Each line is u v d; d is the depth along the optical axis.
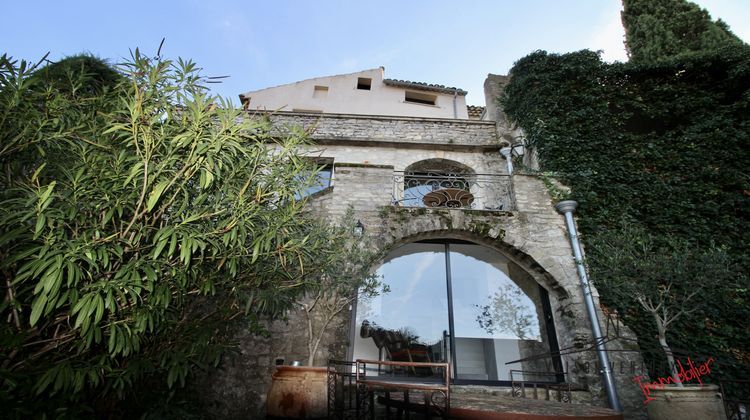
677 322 5.37
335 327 5.14
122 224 2.86
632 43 12.98
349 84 16.28
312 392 3.92
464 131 9.35
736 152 6.88
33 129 2.78
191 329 3.51
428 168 8.88
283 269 3.86
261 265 3.66
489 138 9.20
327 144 8.89
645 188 6.73
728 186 6.57
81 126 2.98
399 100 15.75
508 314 6.04
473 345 5.81
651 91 8.11
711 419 3.37
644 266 4.25
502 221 6.14
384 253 5.75
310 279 4.45
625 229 5.38
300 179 3.94
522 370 5.67
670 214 6.41
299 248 3.73
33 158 2.96
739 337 5.16
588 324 5.40
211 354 3.58
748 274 5.61
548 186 6.58
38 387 2.47
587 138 7.45
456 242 6.54
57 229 2.42
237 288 3.61
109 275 2.69
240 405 4.78
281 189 3.54
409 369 5.60
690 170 6.88
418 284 6.19
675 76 8.22
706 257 4.14
